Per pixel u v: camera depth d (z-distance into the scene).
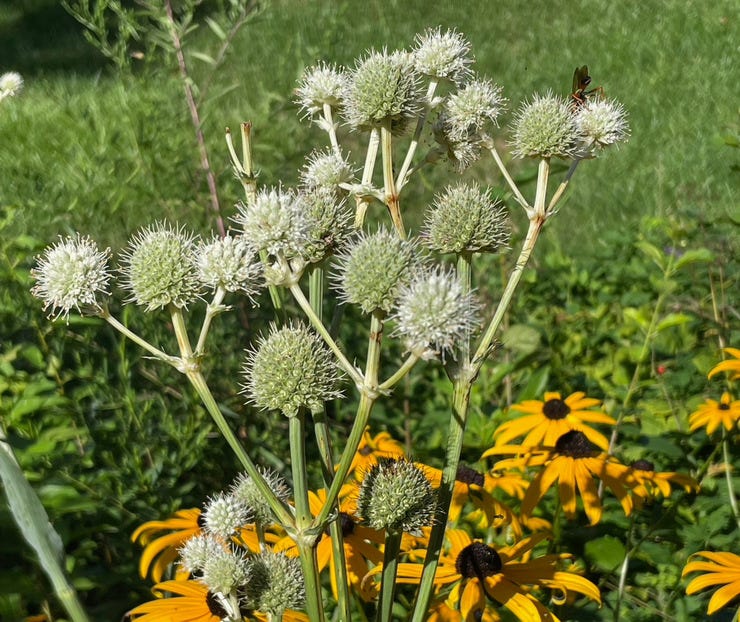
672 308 0.49
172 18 0.43
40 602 0.26
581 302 0.54
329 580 0.31
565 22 1.24
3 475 0.16
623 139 0.22
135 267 0.18
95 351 0.38
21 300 0.36
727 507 0.35
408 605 0.30
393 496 0.19
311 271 0.20
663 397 0.44
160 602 0.24
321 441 0.19
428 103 0.22
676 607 0.31
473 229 0.20
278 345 0.18
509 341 0.43
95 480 0.32
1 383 0.31
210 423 0.40
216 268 0.18
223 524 0.20
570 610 0.30
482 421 0.40
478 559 0.25
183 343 0.18
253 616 0.21
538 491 0.31
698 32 1.17
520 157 0.22
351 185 0.21
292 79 0.89
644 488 0.32
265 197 0.18
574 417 0.34
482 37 1.20
